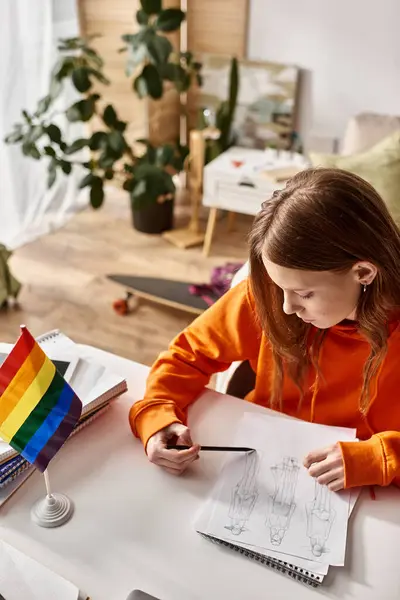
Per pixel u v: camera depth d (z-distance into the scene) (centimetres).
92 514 92
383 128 260
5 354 117
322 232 87
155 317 259
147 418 105
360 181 92
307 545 87
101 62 292
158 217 320
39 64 298
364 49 301
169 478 98
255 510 93
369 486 98
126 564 85
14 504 93
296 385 119
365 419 117
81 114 288
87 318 258
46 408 85
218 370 124
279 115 326
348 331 108
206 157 321
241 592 81
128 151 303
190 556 86
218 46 332
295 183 94
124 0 307
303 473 99
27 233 320
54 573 81
